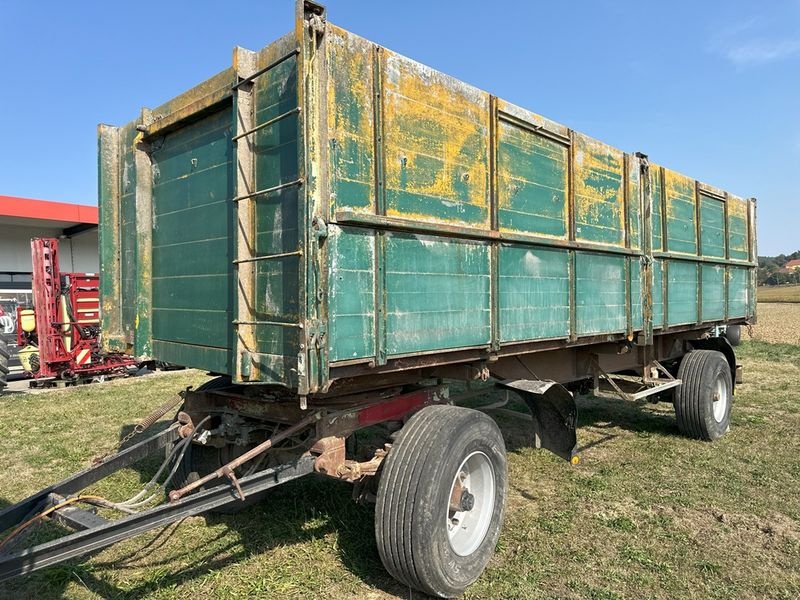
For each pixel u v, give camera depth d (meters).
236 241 3.15
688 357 6.95
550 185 4.58
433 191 3.46
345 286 2.89
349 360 2.90
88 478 3.51
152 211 4.17
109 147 4.45
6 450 6.48
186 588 3.40
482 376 4.06
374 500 3.48
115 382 12.15
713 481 5.25
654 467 5.66
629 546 3.93
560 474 5.45
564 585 3.43
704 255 7.46
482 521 3.62
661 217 6.40
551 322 4.53
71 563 3.71
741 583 3.46
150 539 4.08
